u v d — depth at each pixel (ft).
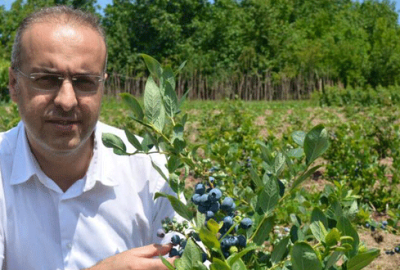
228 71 175.42
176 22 189.37
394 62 186.29
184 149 5.21
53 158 6.50
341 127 36.04
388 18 253.65
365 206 14.73
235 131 31.91
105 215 6.93
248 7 199.21
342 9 251.39
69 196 6.74
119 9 190.70
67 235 6.78
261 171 18.66
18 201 6.77
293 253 3.90
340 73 188.75
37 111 6.00
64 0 175.83
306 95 164.04
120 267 5.62
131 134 5.00
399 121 48.21
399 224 19.36
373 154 31.09
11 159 6.84
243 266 4.14
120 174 7.02
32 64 5.92
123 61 183.32
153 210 7.20
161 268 5.66
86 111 6.10
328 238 4.16
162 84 5.11
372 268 16.39
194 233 4.89
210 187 5.12
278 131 48.21
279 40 187.32
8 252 6.88
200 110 76.33
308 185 25.70
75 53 5.92
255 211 4.90
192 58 175.52
